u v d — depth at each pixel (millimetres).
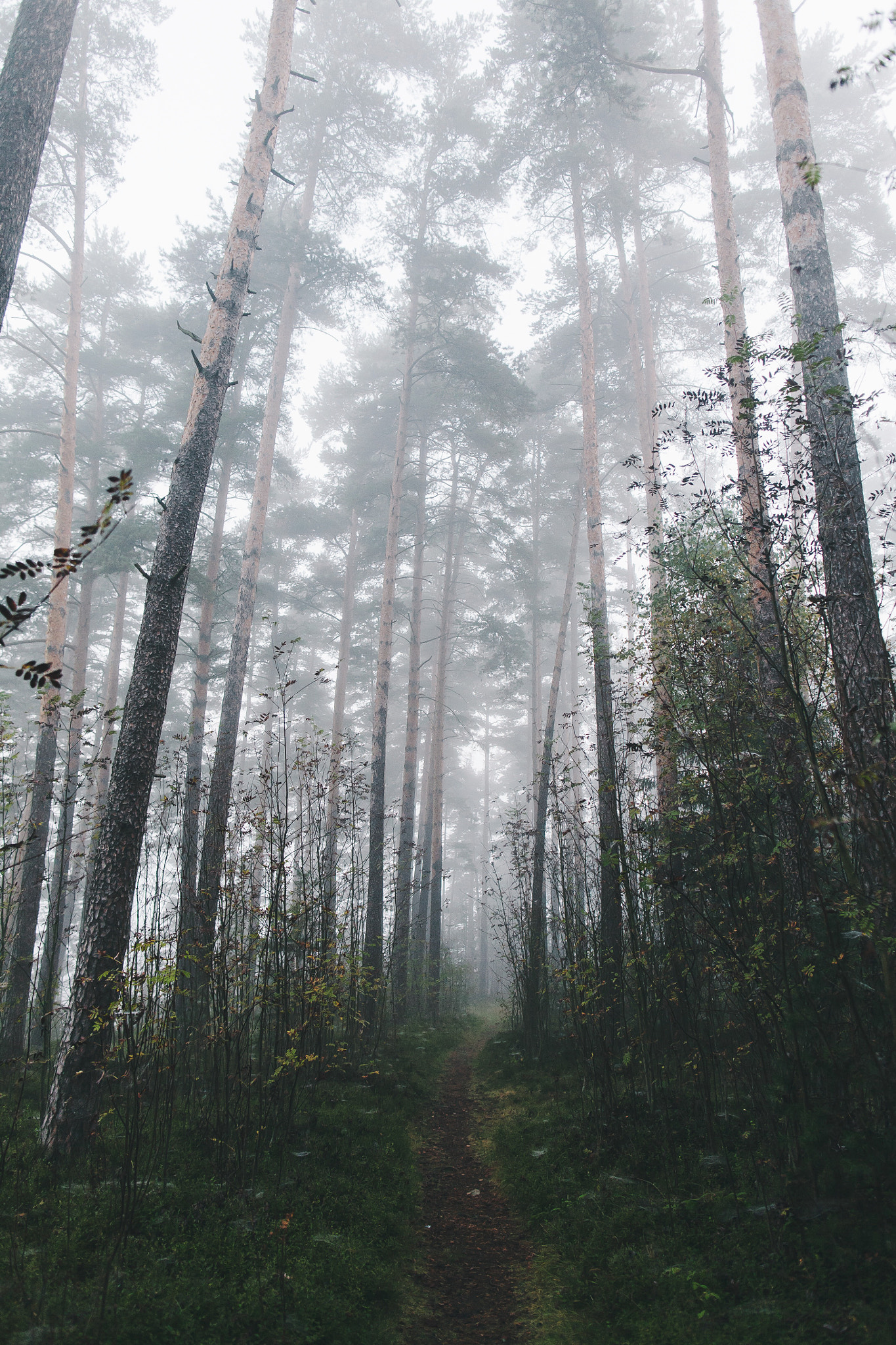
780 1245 3854
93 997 5355
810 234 6594
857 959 4016
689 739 5230
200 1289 3734
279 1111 5781
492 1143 7211
